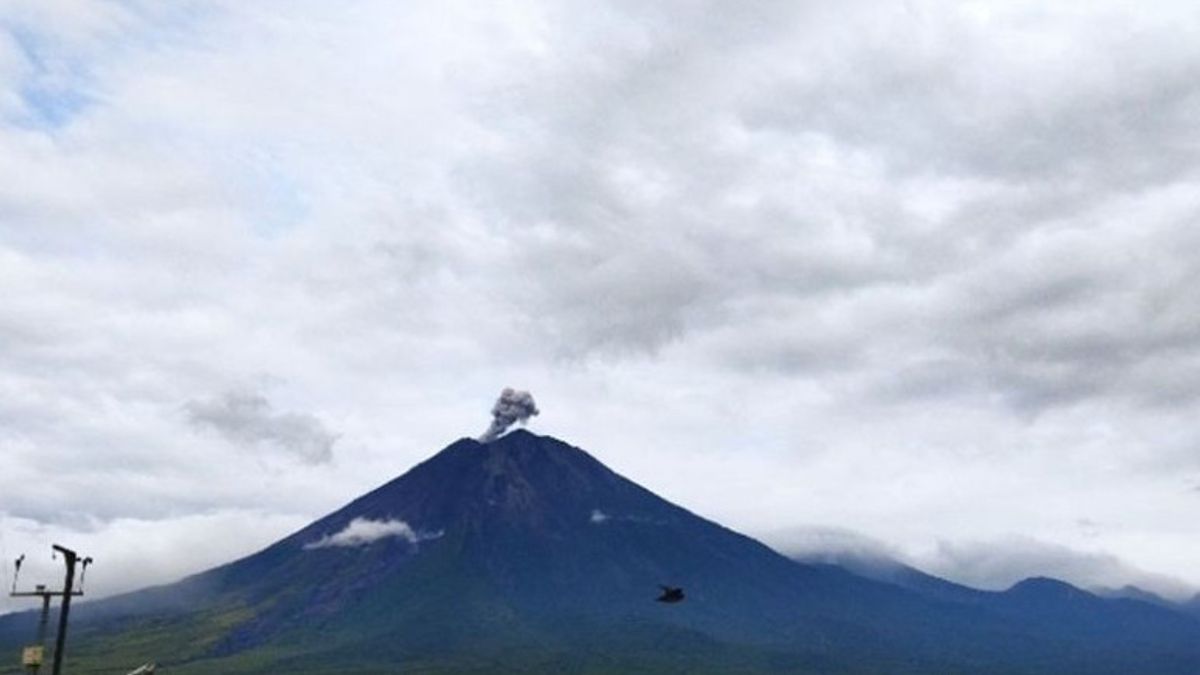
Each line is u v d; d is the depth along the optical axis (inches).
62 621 3253.0
